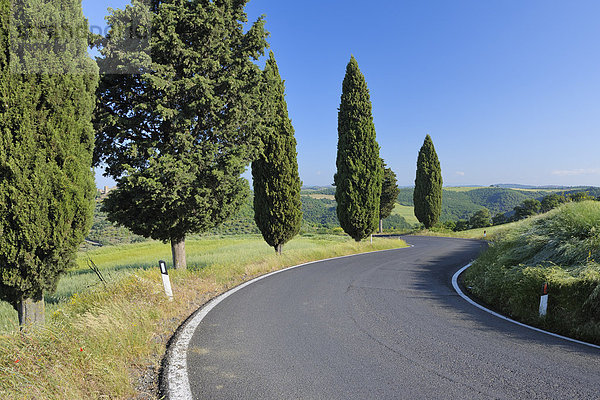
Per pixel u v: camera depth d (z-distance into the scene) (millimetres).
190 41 8766
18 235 4531
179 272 9352
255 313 6613
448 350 4797
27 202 4504
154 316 5973
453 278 11594
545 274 6793
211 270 10273
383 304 7574
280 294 8359
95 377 3578
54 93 4680
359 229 21875
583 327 5586
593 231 7559
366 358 4473
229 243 31094
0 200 4395
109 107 8453
